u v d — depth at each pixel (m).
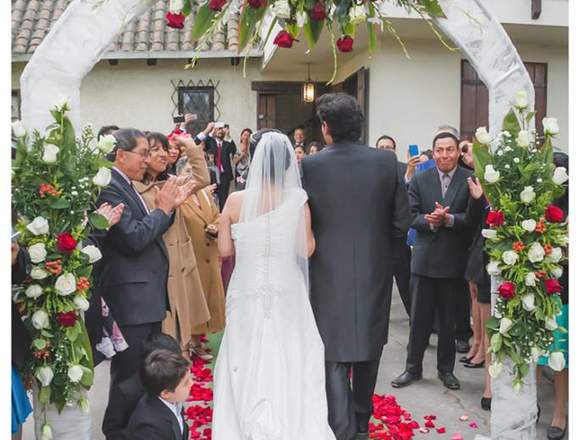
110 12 3.32
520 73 3.62
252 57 10.38
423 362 5.43
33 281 3.10
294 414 3.23
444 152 4.72
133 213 3.53
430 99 8.16
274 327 3.38
